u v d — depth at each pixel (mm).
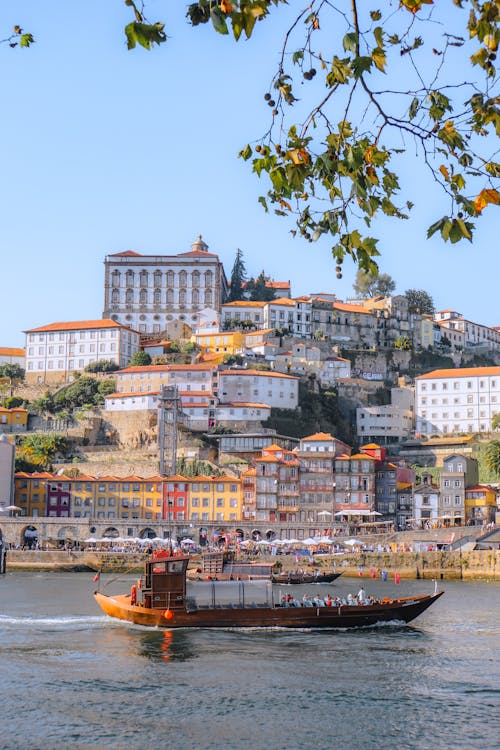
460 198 15148
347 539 163625
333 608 84312
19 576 144750
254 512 184000
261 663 66562
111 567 155750
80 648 71938
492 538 152000
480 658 69062
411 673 63219
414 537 161125
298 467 189500
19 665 64562
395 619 86500
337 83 14570
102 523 171250
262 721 50594
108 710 52562
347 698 56000
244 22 13555
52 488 188250
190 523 174125
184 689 57938
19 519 171250
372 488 188750
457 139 14875
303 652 71438
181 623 83375
